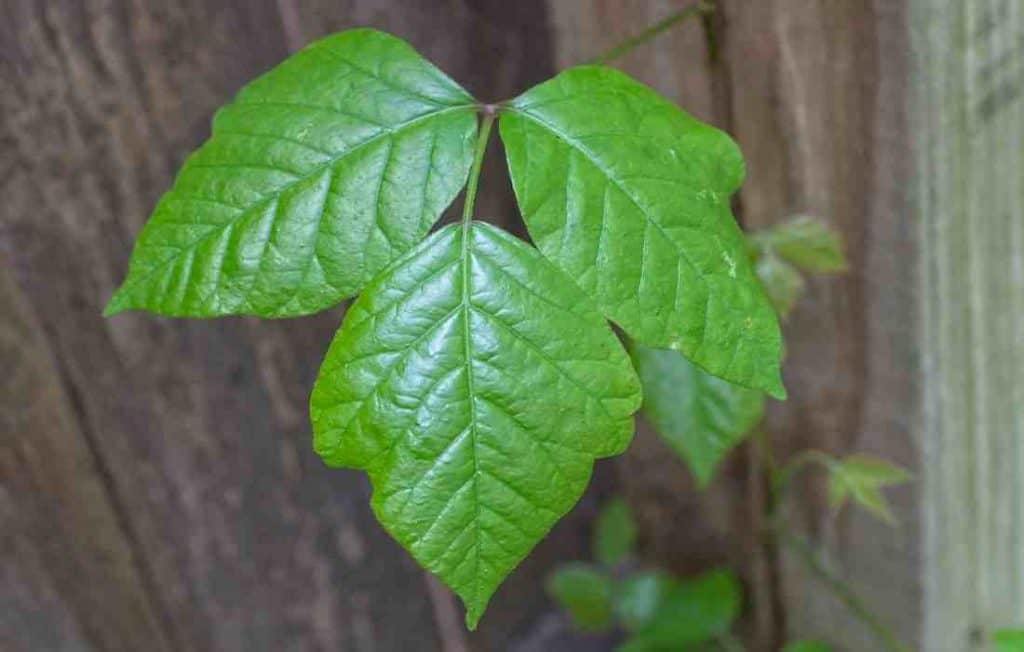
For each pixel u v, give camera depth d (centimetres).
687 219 37
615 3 47
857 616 55
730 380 37
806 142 46
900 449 50
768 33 45
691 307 37
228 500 53
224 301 37
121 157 46
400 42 39
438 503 36
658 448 56
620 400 36
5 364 47
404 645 59
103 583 53
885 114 44
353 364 36
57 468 50
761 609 58
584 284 37
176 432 51
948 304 47
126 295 37
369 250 37
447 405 36
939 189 45
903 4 42
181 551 53
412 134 38
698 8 44
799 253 46
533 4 49
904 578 52
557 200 37
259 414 52
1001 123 44
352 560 56
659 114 38
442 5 48
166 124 46
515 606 64
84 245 47
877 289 47
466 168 38
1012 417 49
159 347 49
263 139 38
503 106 38
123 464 51
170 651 56
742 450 54
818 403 51
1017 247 46
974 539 51
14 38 43
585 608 60
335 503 55
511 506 36
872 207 46
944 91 43
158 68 45
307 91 38
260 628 56
